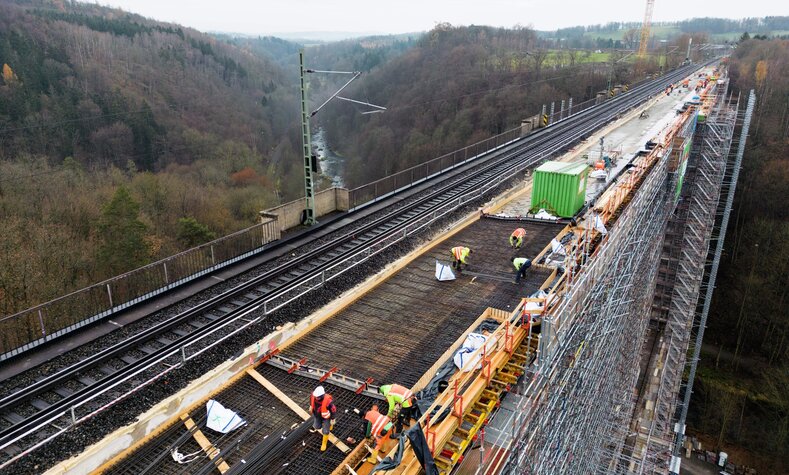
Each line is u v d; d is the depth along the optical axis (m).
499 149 50.19
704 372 50.31
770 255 56.28
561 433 14.75
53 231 35.53
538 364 11.72
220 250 32.84
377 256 24.25
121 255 34.12
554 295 15.59
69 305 28.86
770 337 50.81
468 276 20.16
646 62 118.44
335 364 14.88
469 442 11.84
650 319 43.97
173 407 12.62
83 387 15.10
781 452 41.19
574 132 53.84
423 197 34.34
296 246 26.03
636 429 32.78
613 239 17.56
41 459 12.17
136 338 17.30
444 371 14.30
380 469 10.39
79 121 54.00
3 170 40.88
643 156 36.91
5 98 50.28
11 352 16.11
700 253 42.12
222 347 16.95
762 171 63.00
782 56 92.75
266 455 11.49
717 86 70.38
